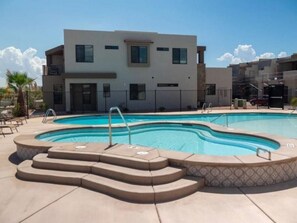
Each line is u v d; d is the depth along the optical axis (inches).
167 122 547.2
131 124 513.0
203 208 170.4
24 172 230.1
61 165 235.0
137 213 164.7
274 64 1537.9
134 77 1013.8
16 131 490.0
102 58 978.1
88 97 1001.5
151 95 1037.2
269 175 210.7
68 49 944.9
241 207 171.2
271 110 864.3
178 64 1062.4
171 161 223.1
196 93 1086.4
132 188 189.3
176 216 160.6
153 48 1031.0
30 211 168.9
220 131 408.2
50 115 818.8
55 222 155.0
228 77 1283.2
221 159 217.0
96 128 487.5
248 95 1632.6
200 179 207.3
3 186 212.8
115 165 226.1
